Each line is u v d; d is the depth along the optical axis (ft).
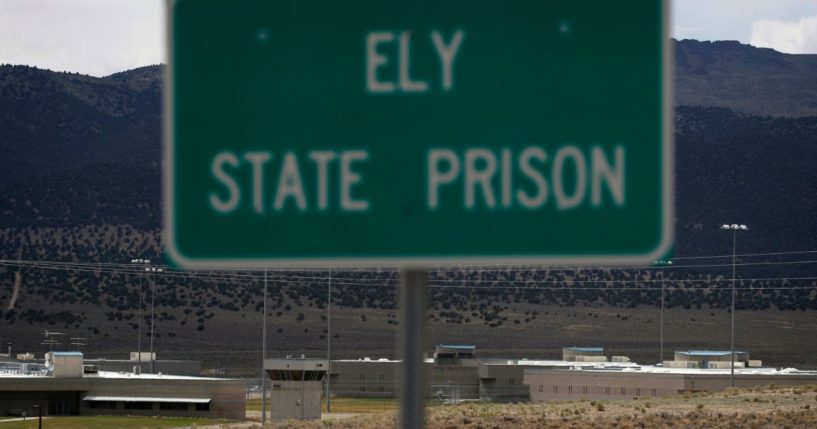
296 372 611.88
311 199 42.98
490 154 42.32
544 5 42.29
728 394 561.84
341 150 42.96
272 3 43.34
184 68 43.70
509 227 42.06
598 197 41.88
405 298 42.47
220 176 43.50
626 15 42.09
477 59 42.45
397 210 42.50
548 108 42.22
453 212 42.37
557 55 42.29
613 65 42.11
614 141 42.01
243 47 43.47
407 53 42.73
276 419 613.52
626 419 428.97
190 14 43.68
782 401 500.74
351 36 42.98
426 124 42.60
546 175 42.04
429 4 42.63
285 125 43.21
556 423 413.59
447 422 413.59
